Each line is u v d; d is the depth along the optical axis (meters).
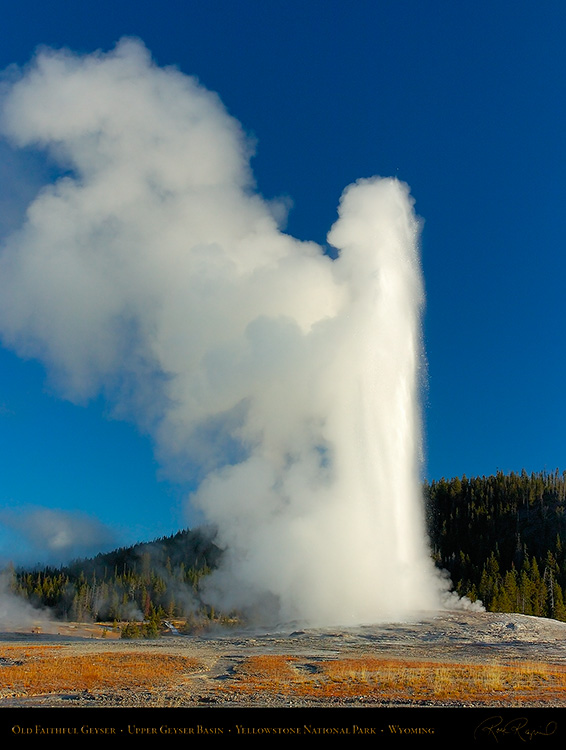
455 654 36.66
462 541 168.00
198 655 36.00
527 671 30.25
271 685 26.44
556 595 100.50
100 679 27.44
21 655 36.03
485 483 195.00
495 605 89.81
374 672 29.56
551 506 172.00
